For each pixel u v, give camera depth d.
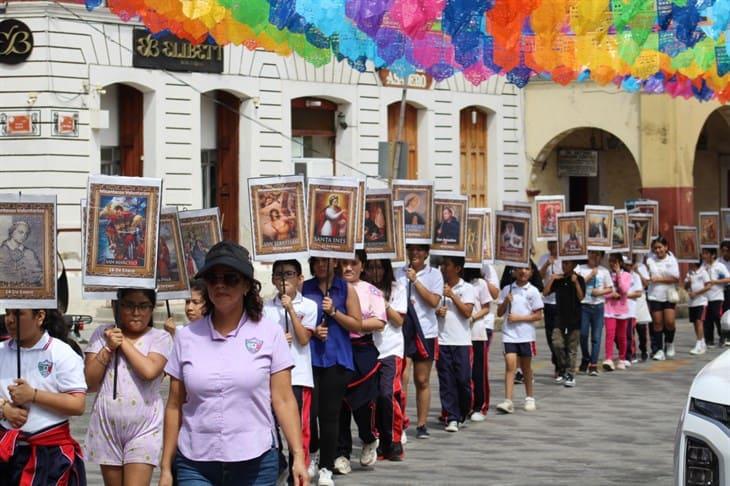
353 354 15.89
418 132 42.38
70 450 10.26
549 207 26.86
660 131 43.28
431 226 18.59
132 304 11.27
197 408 9.37
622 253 27.86
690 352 31.20
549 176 46.09
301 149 39.59
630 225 29.97
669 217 43.41
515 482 15.51
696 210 48.72
